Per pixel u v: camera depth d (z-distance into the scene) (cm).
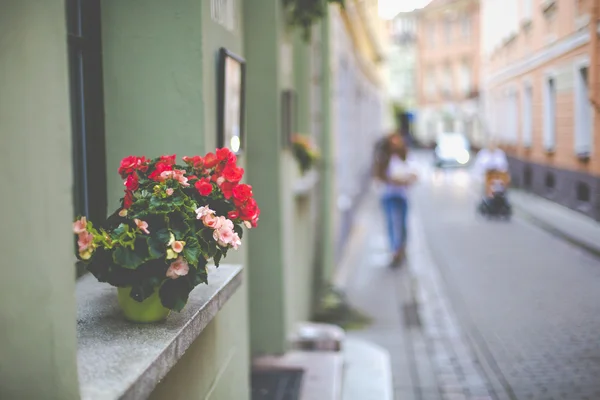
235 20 398
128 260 216
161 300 225
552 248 614
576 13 444
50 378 174
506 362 507
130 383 181
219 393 331
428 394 502
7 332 174
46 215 170
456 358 570
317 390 461
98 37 317
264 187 510
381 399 486
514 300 627
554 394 428
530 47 568
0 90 168
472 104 1928
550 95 520
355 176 1456
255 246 519
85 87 308
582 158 468
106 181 321
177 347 219
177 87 318
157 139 320
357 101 1499
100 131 317
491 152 1384
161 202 228
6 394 175
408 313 737
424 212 1623
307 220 711
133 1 317
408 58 3300
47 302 172
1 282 173
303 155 621
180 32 316
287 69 559
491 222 1323
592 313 494
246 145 507
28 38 168
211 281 286
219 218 234
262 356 527
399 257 996
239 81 385
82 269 302
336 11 951
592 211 464
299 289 641
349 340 639
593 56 419
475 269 886
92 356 200
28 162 170
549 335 504
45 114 170
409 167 1002
